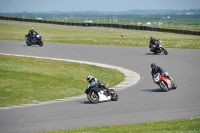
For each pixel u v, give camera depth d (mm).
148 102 49156
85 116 43156
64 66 82000
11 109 49625
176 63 82062
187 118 39656
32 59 89500
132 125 37125
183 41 126875
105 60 90438
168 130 33812
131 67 80562
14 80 67688
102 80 70312
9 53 101312
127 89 59688
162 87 55875
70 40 132625
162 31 195625
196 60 85500
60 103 52188
